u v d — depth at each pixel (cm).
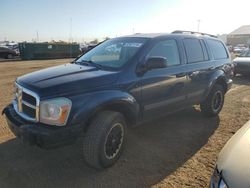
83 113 357
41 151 446
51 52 3503
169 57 502
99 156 377
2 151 444
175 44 522
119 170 396
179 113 673
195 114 669
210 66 605
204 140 510
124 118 411
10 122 386
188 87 543
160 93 475
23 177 372
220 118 643
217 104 650
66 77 387
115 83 402
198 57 579
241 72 1311
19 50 3400
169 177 381
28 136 348
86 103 361
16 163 408
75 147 462
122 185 360
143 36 496
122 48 473
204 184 365
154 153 452
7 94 892
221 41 693
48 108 346
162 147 476
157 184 364
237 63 1317
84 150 381
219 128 575
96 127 373
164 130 557
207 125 591
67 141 351
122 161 422
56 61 2891
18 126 366
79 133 357
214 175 258
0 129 537
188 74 536
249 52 1440
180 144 490
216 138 520
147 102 454
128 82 417
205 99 611
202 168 406
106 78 396
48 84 363
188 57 547
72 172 388
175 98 514
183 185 362
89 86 376
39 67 2031
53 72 419
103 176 380
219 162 259
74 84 367
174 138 516
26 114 380
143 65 441
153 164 416
